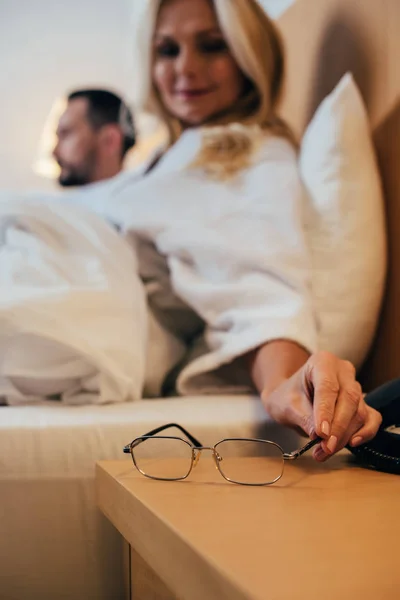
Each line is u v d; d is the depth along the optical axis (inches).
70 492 27.6
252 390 40.7
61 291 36.8
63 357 35.4
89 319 36.7
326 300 42.1
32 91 111.9
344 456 26.5
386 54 44.8
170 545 15.4
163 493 19.4
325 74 53.9
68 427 28.6
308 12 57.5
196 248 43.2
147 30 58.2
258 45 55.3
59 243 43.3
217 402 36.0
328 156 44.4
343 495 19.3
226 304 40.9
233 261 41.9
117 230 48.9
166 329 45.3
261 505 17.9
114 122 89.9
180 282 42.9
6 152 113.0
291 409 25.2
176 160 50.2
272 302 39.4
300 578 11.7
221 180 46.6
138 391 37.1
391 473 23.0
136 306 39.9
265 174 45.9
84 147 89.5
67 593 27.0
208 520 16.1
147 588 19.2
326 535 14.7
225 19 54.1
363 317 41.9
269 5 68.7
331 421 22.3
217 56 55.9
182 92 57.2
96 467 24.5
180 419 30.4
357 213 42.9
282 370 32.9
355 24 49.4
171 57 58.0
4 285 39.1
